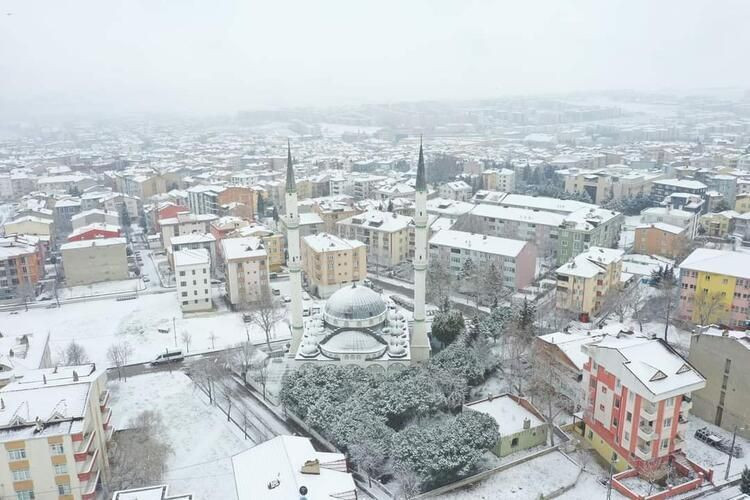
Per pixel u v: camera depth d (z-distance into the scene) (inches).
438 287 6707.7
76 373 3636.8
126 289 7687.0
